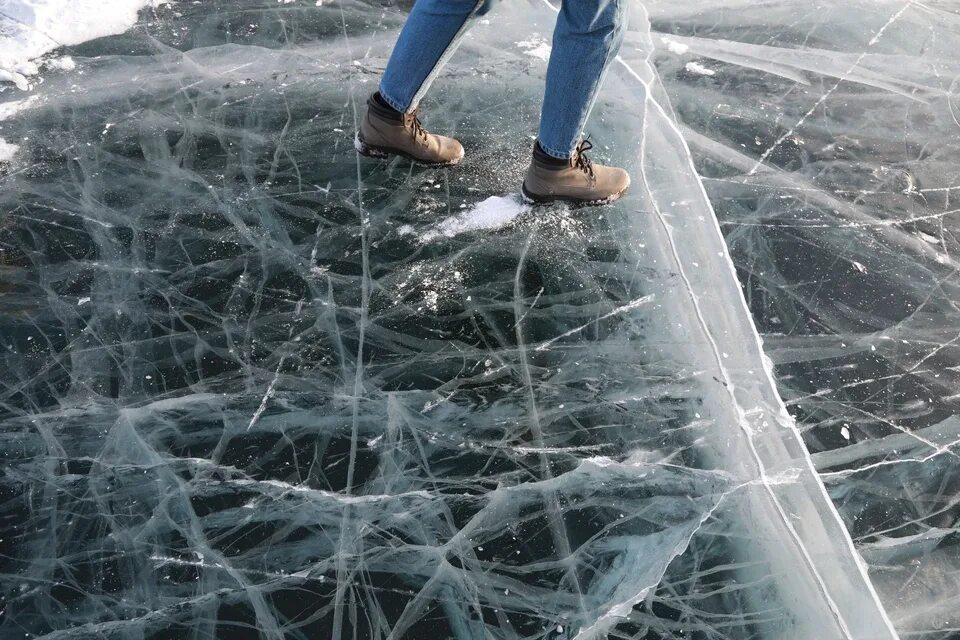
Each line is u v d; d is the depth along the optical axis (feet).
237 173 6.54
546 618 4.29
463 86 7.52
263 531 4.54
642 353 5.56
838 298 6.04
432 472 4.86
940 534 4.78
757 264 6.22
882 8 9.00
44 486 4.66
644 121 7.29
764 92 7.82
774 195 6.78
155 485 4.70
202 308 5.60
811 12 8.88
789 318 5.88
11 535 4.46
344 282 5.83
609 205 6.55
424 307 5.72
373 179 6.56
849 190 6.88
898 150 7.30
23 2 7.50
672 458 5.03
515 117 7.25
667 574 4.51
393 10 8.37
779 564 4.57
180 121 6.95
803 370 5.57
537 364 5.45
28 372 5.18
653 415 5.23
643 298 5.90
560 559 4.54
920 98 7.88
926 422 5.32
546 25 8.32
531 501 4.78
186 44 7.72
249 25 8.01
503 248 6.15
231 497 4.67
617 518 4.73
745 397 5.35
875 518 4.84
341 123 7.04
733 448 5.09
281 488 4.73
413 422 5.08
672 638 4.25
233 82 7.36
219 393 5.15
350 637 4.15
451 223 6.28
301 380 5.24
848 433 5.24
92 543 4.44
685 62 8.11
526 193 6.36
